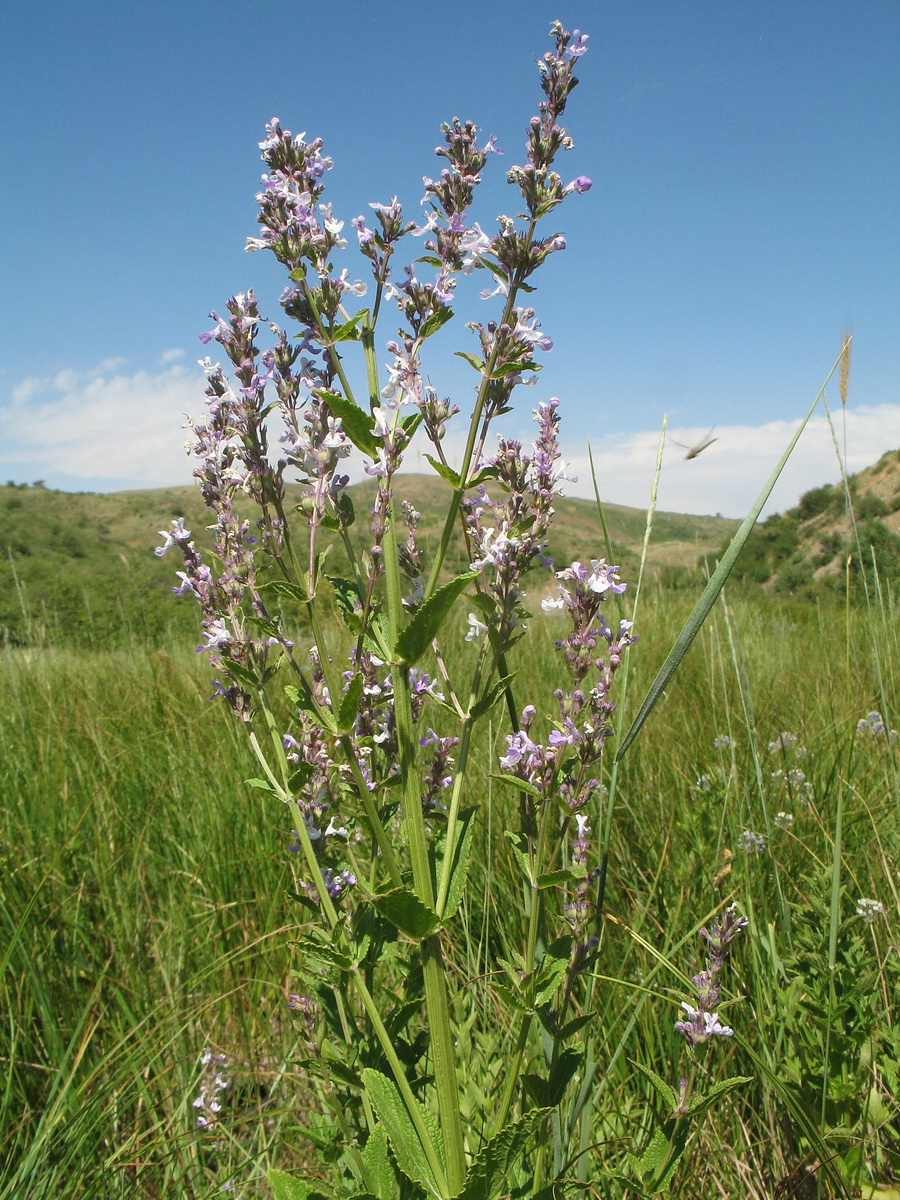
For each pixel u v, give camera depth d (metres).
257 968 3.60
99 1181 2.46
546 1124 1.88
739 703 5.38
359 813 1.95
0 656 8.12
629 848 3.90
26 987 3.28
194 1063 3.07
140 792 4.87
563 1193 1.77
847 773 4.12
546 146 1.80
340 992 2.08
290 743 2.18
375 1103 1.71
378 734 2.15
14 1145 2.57
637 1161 1.85
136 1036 3.12
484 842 3.72
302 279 1.82
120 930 3.66
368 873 2.34
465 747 1.80
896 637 6.00
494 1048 2.80
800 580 14.22
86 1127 2.64
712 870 3.39
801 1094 2.51
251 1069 3.07
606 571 1.82
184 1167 2.66
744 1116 2.69
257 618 1.80
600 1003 2.92
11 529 43.19
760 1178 2.37
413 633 1.67
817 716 5.31
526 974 1.78
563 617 9.01
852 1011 2.60
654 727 5.29
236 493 2.06
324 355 1.92
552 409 1.87
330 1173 2.49
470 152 1.90
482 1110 2.37
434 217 1.90
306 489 1.87
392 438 1.73
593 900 2.02
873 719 4.61
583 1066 2.16
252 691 2.05
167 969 3.47
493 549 1.78
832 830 3.70
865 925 3.21
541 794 1.79
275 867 4.19
